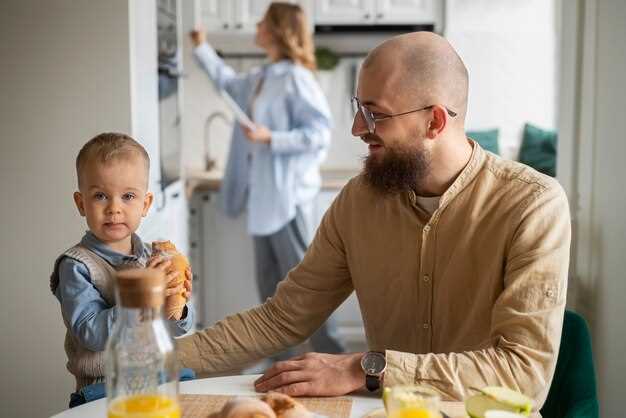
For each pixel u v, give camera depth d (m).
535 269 1.42
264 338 1.64
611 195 2.11
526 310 1.39
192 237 4.04
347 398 1.29
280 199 3.69
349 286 1.78
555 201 1.51
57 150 2.38
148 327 0.96
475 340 1.57
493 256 1.53
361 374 1.31
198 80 4.55
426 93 1.52
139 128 2.48
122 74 2.37
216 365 1.59
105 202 1.51
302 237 3.78
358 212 1.68
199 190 4.01
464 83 1.57
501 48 4.52
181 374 1.48
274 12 3.71
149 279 0.93
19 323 2.42
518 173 1.57
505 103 4.57
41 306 2.41
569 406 1.50
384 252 1.65
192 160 4.62
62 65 2.37
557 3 4.47
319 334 3.78
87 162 1.50
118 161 1.50
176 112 3.28
